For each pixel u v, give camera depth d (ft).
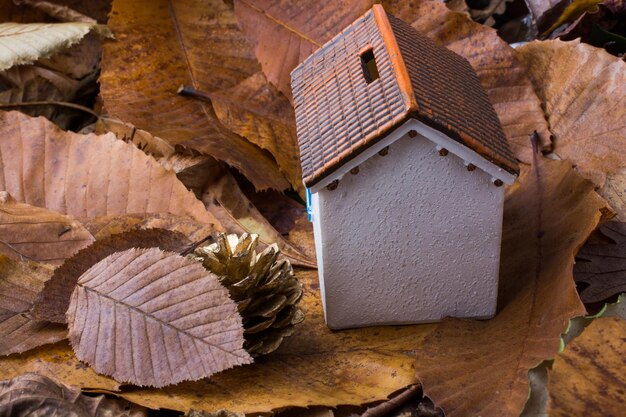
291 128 1.88
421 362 1.47
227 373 1.50
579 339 1.33
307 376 1.50
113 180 1.74
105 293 1.50
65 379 1.47
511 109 1.83
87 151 1.77
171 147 1.88
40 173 1.77
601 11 1.97
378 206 1.52
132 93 1.91
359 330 1.60
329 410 1.44
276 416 1.45
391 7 1.89
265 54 1.92
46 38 1.97
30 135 1.78
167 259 1.50
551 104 1.84
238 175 1.88
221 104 1.90
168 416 1.47
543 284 1.54
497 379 1.41
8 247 1.62
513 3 2.08
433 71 1.55
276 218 1.83
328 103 1.55
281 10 1.92
